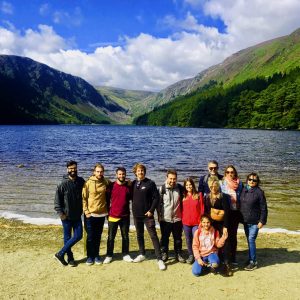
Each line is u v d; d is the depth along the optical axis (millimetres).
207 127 164750
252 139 76000
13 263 9602
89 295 7766
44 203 17906
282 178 26297
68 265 9477
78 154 46875
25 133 118750
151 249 11047
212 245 9117
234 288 8141
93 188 9570
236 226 9594
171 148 57125
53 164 34688
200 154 46156
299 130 117188
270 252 10797
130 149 55812
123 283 8375
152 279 8617
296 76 153000
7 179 24984
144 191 9703
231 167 9680
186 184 9672
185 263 9711
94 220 9578
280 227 14102
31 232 12789
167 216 9750
